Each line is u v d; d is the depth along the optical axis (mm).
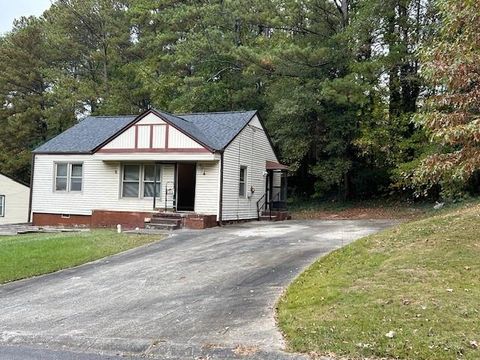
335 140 22578
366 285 6551
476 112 8156
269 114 25375
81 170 19266
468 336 4664
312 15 23375
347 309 5672
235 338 5203
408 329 4898
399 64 20531
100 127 21000
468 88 8164
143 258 10383
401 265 7375
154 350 5098
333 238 12383
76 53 33188
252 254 10305
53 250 10984
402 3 20359
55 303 7113
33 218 19844
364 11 20438
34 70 33406
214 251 10922
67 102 31000
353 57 21750
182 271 8961
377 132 20672
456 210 15070
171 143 17047
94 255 10664
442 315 5195
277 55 21516
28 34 33594
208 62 27578
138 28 34156
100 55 32281
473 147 7574
